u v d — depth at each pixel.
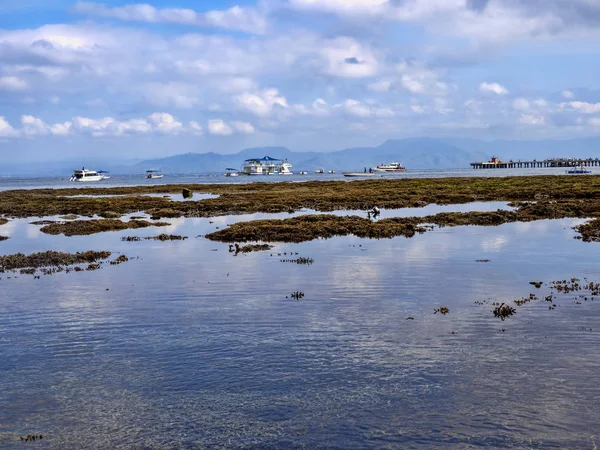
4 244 42.69
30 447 11.76
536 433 11.88
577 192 79.44
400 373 15.09
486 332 18.45
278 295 24.28
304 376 15.04
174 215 64.88
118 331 19.39
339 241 40.88
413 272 28.72
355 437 11.88
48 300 24.09
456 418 12.57
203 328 19.52
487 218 51.81
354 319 20.27
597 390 13.79
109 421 12.80
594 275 27.19
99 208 75.69
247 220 58.16
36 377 15.38
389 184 125.44
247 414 12.99
